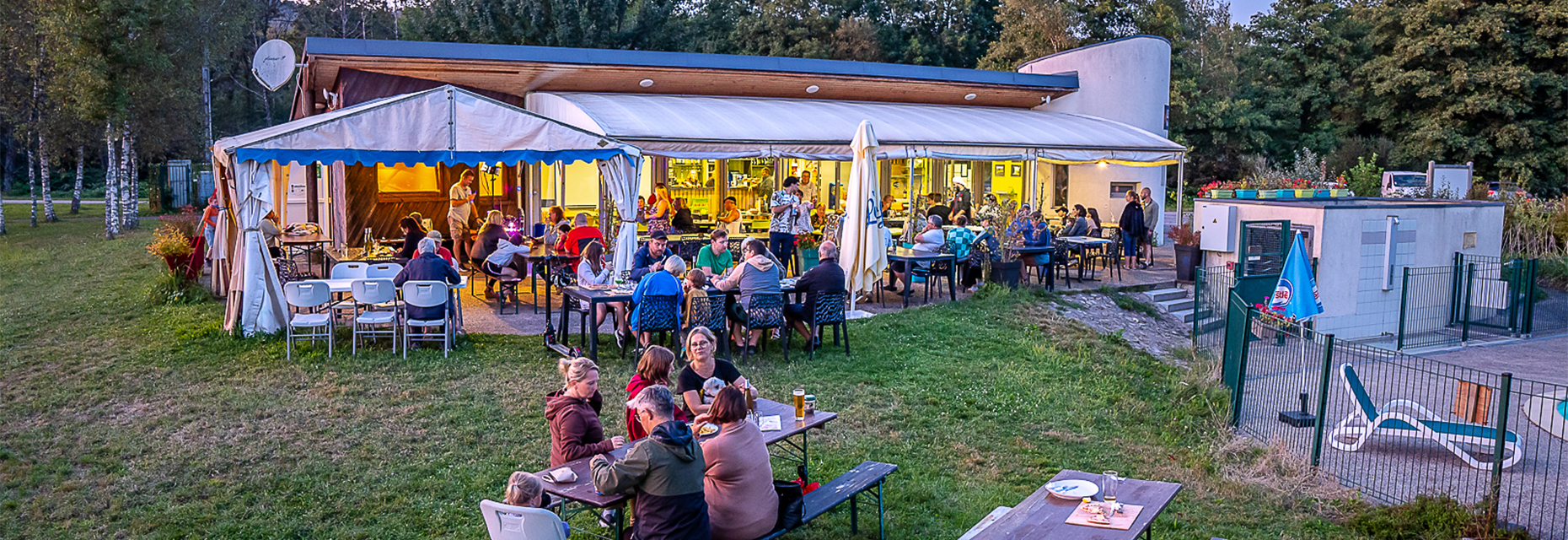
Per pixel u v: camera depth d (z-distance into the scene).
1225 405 10.16
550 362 10.35
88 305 13.57
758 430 5.45
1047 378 10.77
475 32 39.78
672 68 19.11
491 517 4.79
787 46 43.81
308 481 7.10
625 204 12.88
